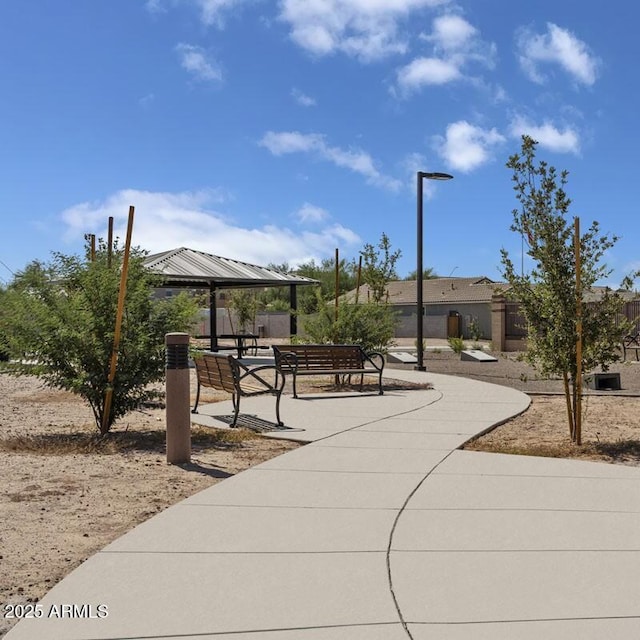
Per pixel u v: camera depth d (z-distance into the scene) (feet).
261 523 18.34
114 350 31.42
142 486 23.11
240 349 87.30
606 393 49.32
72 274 32.99
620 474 23.71
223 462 26.78
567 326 30.12
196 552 16.20
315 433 31.65
